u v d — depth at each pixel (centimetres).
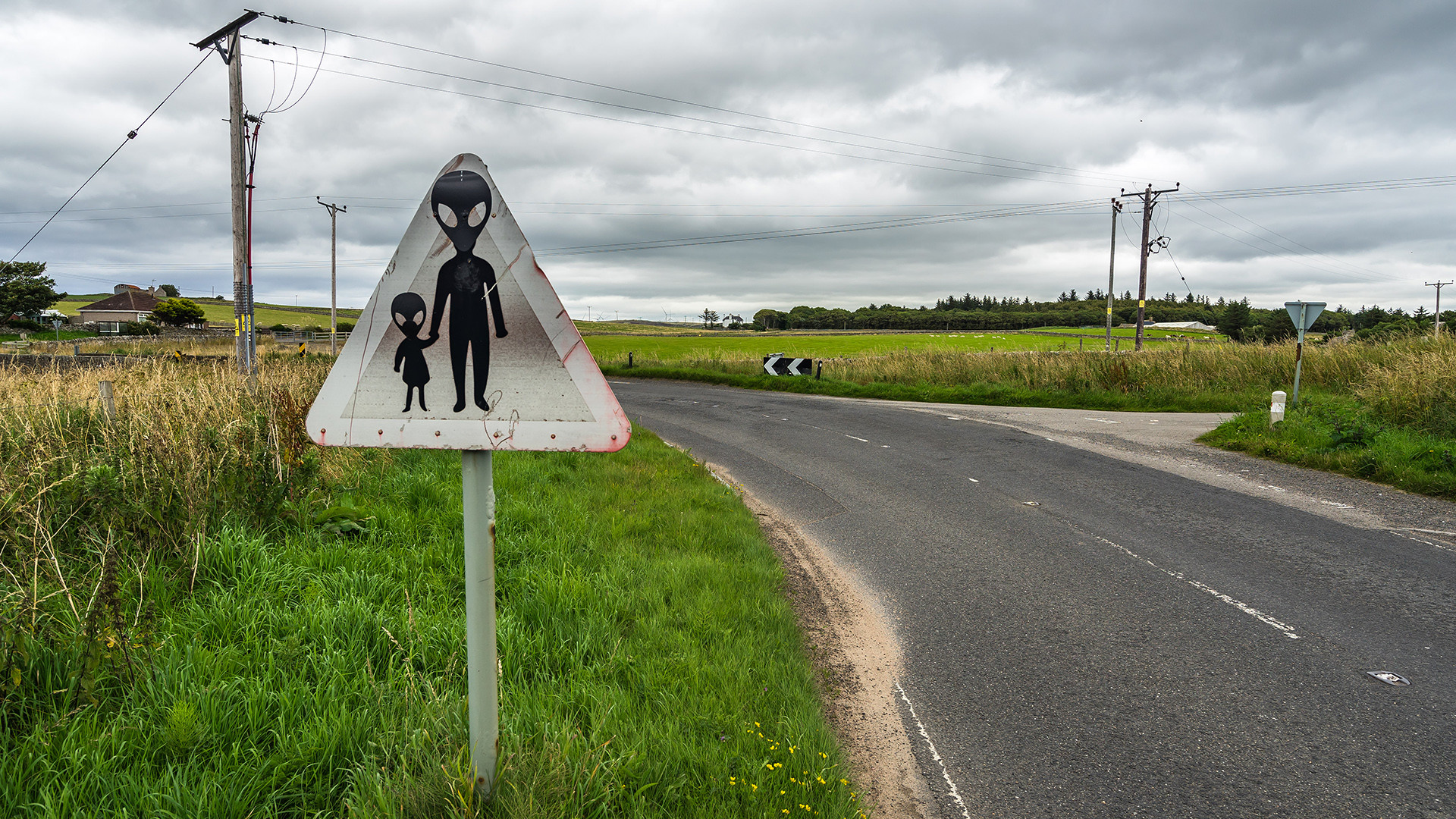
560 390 188
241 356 1605
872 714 363
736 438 1320
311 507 538
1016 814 286
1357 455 946
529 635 375
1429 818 281
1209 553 621
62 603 317
